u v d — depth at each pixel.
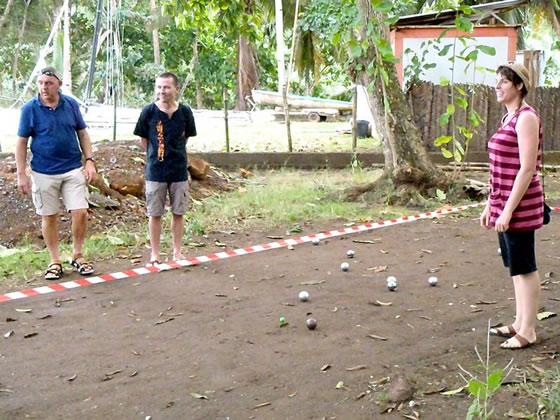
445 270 6.52
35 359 4.50
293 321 5.15
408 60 16.03
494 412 3.60
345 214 9.23
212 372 4.25
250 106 33.66
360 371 4.20
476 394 3.38
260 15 13.85
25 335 4.93
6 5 34.25
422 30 16.05
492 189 4.48
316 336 4.83
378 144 16.69
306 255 7.20
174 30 33.44
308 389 3.97
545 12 25.44
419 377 4.09
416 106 14.00
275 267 6.72
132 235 7.90
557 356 4.35
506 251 4.52
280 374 4.19
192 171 10.53
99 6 24.97
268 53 37.72
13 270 6.57
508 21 25.86
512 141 4.30
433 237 7.95
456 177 10.44
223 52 33.84
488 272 6.42
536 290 4.47
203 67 33.56
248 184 11.45
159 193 6.64
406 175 9.96
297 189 10.86
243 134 19.42
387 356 4.43
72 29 34.16
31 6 34.28
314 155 13.45
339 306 5.48
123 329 5.05
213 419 3.66
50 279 6.33
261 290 5.96
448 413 3.63
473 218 8.95
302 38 33.00
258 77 37.72
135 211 8.85
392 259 6.98
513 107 4.35
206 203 9.66
